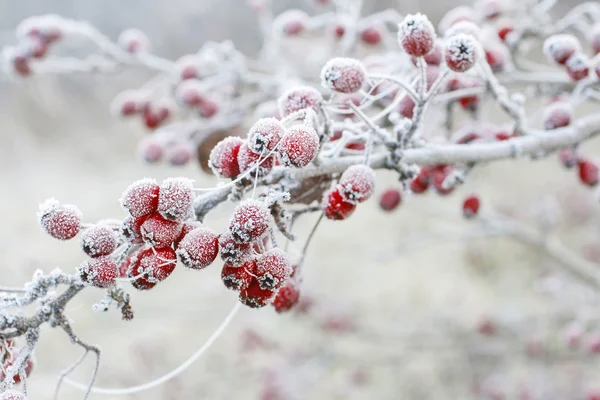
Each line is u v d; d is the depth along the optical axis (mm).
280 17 635
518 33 513
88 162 1980
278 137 372
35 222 1607
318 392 1088
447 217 873
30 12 1712
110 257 371
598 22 508
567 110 456
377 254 804
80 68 609
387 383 1157
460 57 392
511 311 1010
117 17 1588
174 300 1173
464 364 1106
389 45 613
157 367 1126
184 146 558
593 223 1241
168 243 368
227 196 388
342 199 389
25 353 375
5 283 1092
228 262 371
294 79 595
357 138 402
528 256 1317
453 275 1401
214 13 1348
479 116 490
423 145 417
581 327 779
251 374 1092
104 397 1048
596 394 837
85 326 1203
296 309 976
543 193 1288
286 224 385
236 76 585
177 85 604
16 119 1994
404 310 1236
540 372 978
